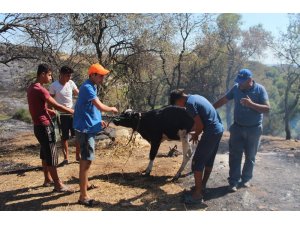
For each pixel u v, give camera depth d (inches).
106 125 254.5
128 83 538.9
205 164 211.2
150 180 247.1
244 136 217.2
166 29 578.9
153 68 652.7
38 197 216.7
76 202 207.2
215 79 1300.4
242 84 209.2
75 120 202.2
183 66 1057.5
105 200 210.5
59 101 277.7
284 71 904.3
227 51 1385.3
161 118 248.2
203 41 1062.4
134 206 200.8
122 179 250.7
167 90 1097.4
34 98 210.4
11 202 209.3
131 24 506.6
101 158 317.1
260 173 253.4
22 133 652.7
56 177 224.2
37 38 409.4
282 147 543.5
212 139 197.0
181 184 237.1
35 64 454.6
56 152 222.5
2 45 429.1
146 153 333.4
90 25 463.5
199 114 196.9
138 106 643.5
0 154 386.6
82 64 489.1
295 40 835.4
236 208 194.2
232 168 219.9
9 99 896.9
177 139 250.8
